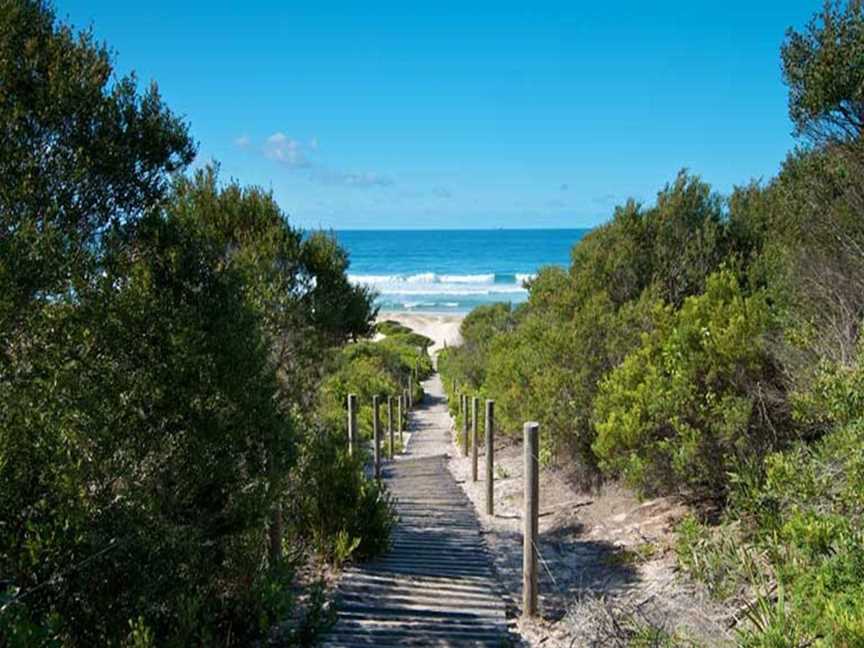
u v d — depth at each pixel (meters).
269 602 4.20
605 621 4.41
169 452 3.92
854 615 2.72
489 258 97.75
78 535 3.12
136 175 4.12
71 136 3.79
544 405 9.23
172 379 3.81
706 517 6.20
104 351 3.71
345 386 18.06
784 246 7.51
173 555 3.64
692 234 10.30
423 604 5.55
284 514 6.62
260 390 4.41
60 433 3.37
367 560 6.79
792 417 5.28
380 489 7.28
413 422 21.67
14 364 3.39
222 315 4.14
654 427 6.35
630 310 9.16
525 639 4.91
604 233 11.79
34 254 3.24
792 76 6.14
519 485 10.59
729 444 5.80
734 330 5.86
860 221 5.88
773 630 3.00
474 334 25.95
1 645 2.52
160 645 3.47
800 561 3.81
